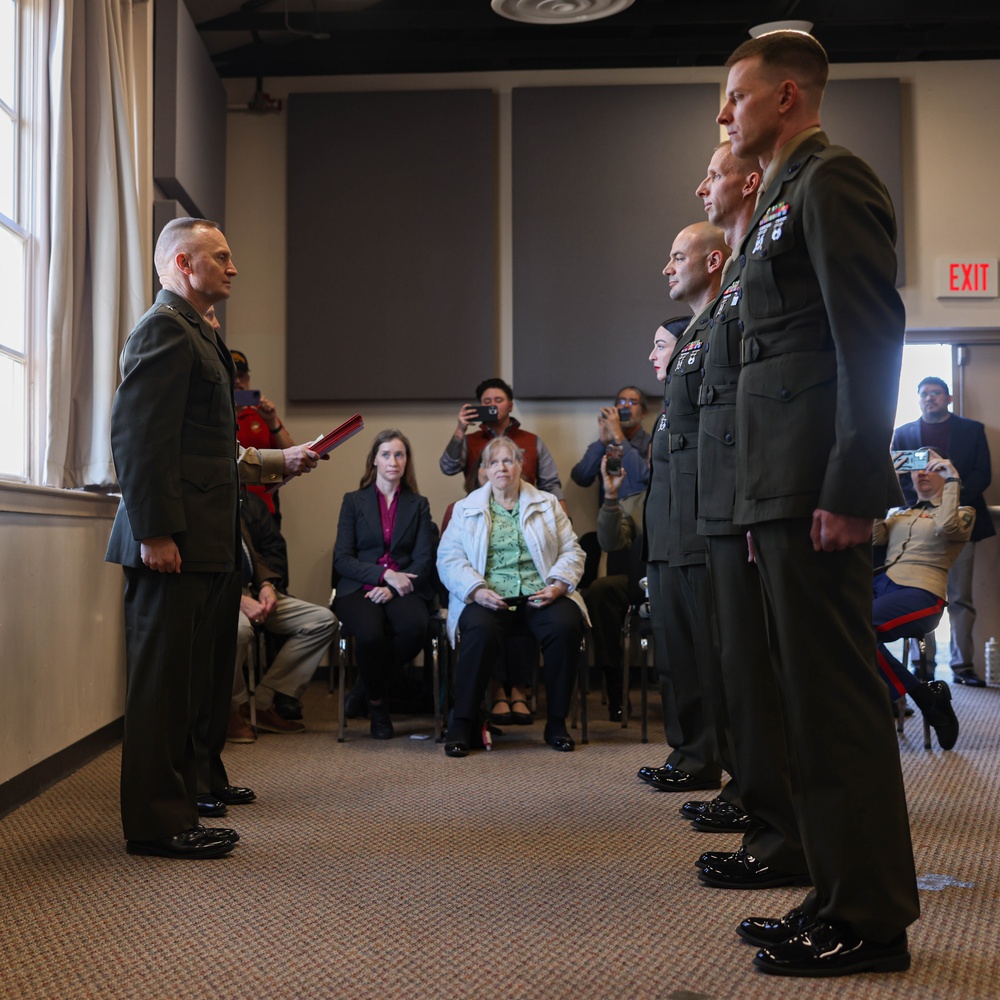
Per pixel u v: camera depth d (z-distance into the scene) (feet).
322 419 21.02
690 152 20.88
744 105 6.80
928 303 21.11
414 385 20.75
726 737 9.90
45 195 12.72
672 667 11.60
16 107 12.51
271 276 21.11
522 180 20.90
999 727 15.48
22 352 12.39
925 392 20.56
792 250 6.38
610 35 20.54
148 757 9.03
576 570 14.62
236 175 21.11
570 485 20.92
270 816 10.43
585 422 21.01
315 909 7.60
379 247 20.88
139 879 8.35
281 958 6.66
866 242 5.99
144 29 15.76
